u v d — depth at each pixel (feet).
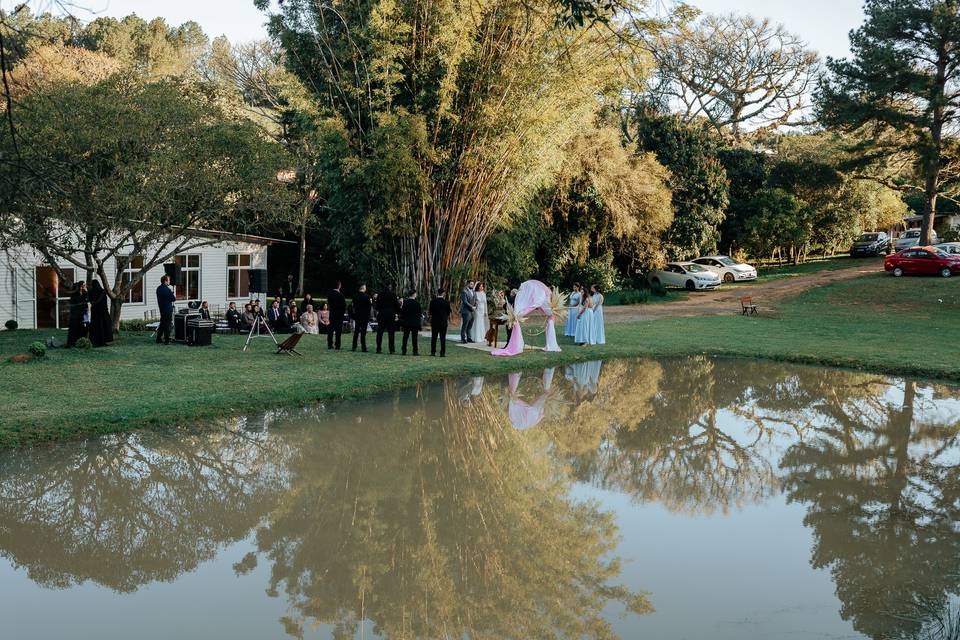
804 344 73.41
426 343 72.08
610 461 35.99
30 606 20.51
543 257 126.21
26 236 55.52
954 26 114.21
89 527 26.35
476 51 77.56
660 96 145.07
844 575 22.86
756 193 158.71
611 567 23.45
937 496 30.89
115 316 67.62
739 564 23.75
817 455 37.42
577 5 27.04
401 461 34.81
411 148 79.77
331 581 22.29
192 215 65.26
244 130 62.95
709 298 120.88
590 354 67.46
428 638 18.76
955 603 20.89
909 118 122.62
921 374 59.36
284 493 30.17
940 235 169.48
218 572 22.86
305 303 81.61
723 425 43.73
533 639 18.66
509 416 44.83
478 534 26.17
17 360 50.67
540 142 82.99
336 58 83.35
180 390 44.55
